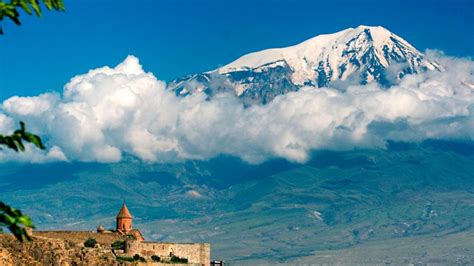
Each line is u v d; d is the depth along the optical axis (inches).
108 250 7160.4
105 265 6707.7
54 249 6461.6
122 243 7401.6
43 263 6235.2
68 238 7386.8
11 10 1600.6
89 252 6825.8
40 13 1624.0
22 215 1592.0
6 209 1589.6
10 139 1628.9
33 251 6269.7
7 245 6166.3
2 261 5816.9
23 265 5994.1
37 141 1648.6
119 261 6909.5
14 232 1582.2
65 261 6402.6
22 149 1633.9
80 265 6515.8
